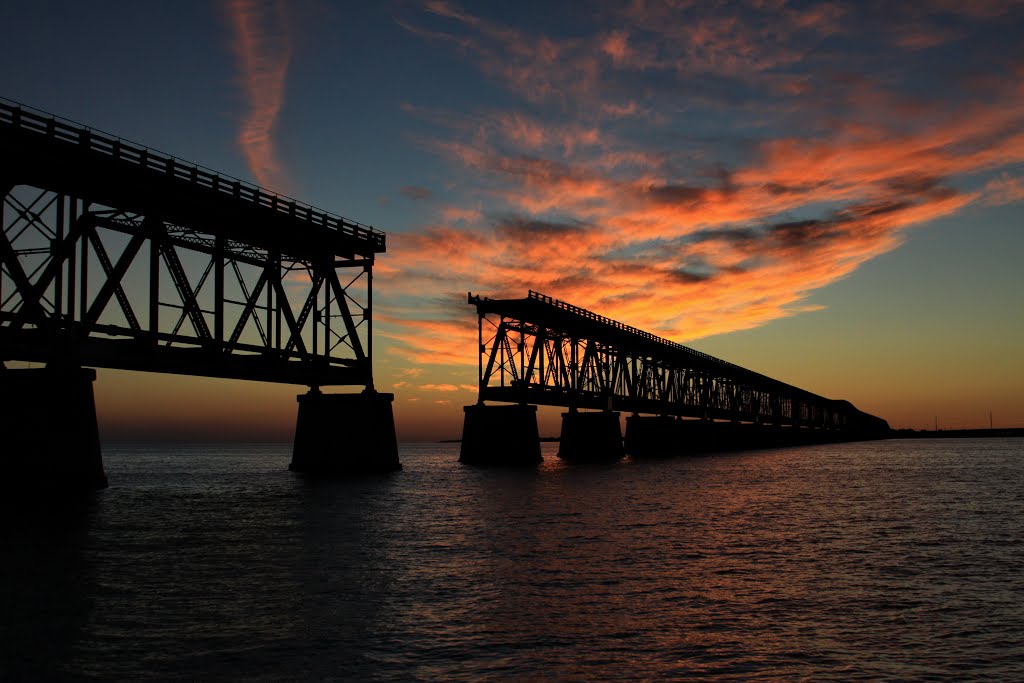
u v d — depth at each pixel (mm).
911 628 22172
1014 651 20250
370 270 64750
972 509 51750
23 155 38594
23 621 21594
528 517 44969
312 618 22328
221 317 50125
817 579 28406
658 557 32406
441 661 19078
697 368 146625
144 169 44094
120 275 43031
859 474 89500
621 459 112812
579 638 20938
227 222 50750
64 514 38938
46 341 39188
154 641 20094
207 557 30672
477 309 88188
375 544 34562
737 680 18125
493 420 88938
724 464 109000
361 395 65438
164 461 168250
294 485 62469
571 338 101062
